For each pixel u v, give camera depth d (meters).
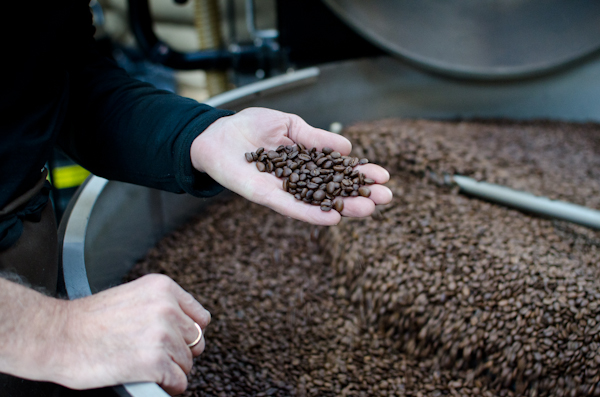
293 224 1.22
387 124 1.49
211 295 0.98
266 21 2.08
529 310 0.83
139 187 0.96
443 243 0.95
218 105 1.12
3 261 0.53
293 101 1.44
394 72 1.75
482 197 1.10
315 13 1.69
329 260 1.07
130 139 0.63
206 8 1.81
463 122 1.86
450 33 1.75
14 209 0.55
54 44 0.56
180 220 1.17
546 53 1.78
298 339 0.91
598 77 1.83
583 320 0.81
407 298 0.90
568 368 0.80
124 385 0.49
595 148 1.62
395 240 0.97
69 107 0.65
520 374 0.82
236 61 1.87
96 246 0.82
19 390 0.53
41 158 0.56
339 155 0.70
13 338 0.47
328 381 0.84
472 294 0.87
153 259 1.03
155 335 0.49
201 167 0.64
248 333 0.91
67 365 0.48
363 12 1.60
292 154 0.69
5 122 0.54
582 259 0.94
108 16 2.75
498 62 1.80
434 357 0.88
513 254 0.91
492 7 1.75
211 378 0.82
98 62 0.68
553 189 1.23
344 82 1.61
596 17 1.72
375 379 0.84
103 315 0.50
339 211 0.64
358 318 0.96
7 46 0.52
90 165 0.66
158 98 0.65
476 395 0.83
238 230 1.19
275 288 1.01
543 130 1.79
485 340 0.84
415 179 1.19
